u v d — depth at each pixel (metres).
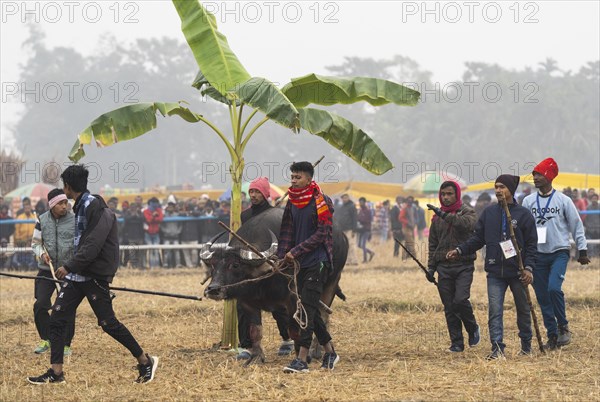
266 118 26.05
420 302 33.88
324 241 21.36
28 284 46.19
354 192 92.50
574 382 19.81
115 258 20.27
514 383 19.58
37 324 24.92
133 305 34.88
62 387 20.12
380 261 57.81
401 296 35.34
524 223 23.19
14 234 52.34
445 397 18.28
